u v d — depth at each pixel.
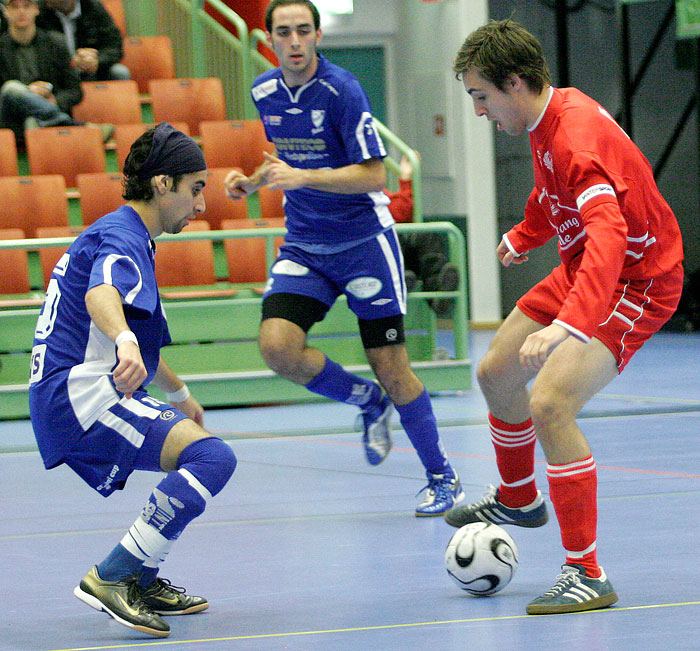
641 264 5.37
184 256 14.42
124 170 5.18
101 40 17.80
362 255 7.65
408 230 14.22
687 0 20.75
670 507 7.49
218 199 15.40
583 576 5.21
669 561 6.05
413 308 14.80
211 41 19.36
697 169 25.09
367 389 7.69
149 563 5.01
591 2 25.70
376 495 8.36
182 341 13.63
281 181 7.25
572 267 5.75
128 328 4.72
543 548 6.50
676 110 25.47
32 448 11.24
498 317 24.55
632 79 25.38
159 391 13.68
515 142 25.61
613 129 5.26
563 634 4.77
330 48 26.70
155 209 5.15
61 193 15.05
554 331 4.79
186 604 5.33
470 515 7.04
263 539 6.94
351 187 7.36
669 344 20.89
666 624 4.88
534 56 5.29
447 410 13.07
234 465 4.99
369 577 5.94
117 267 4.83
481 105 5.43
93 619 5.29
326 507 7.92
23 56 16.61
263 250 14.75
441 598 5.48
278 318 7.57
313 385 7.69
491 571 5.39
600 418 12.16
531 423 6.61
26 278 14.04
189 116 17.66
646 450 9.98
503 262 6.77
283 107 7.67
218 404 13.69
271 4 7.45
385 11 26.77
